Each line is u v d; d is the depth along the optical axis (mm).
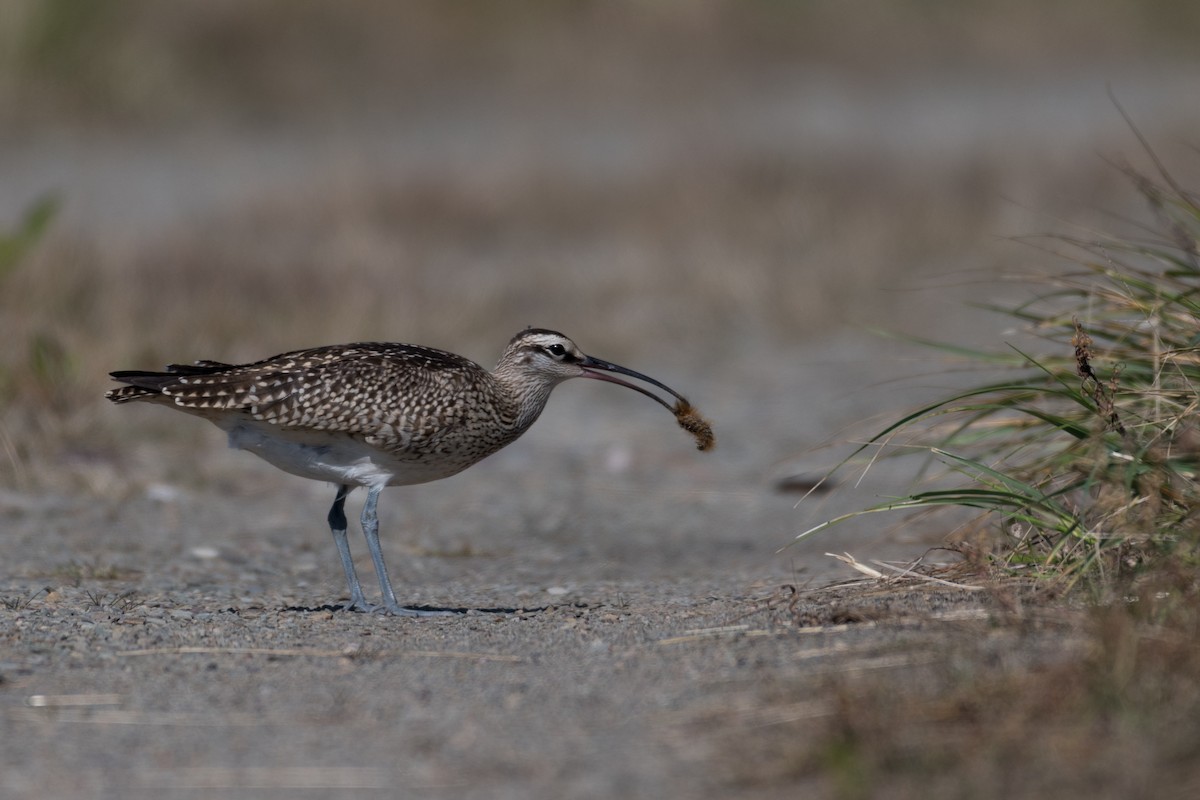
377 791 7281
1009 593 9508
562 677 8773
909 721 7488
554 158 32219
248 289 21453
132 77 34656
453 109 37906
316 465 11086
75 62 34188
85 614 10539
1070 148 33094
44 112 33406
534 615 10602
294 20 38406
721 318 23203
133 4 36375
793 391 19812
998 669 8070
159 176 30656
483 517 14945
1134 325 11070
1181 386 10469
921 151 33469
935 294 23969
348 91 37812
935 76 45250
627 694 8391
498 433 11719
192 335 18953
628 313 23109
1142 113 38812
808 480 15641
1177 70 47156
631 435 18141
